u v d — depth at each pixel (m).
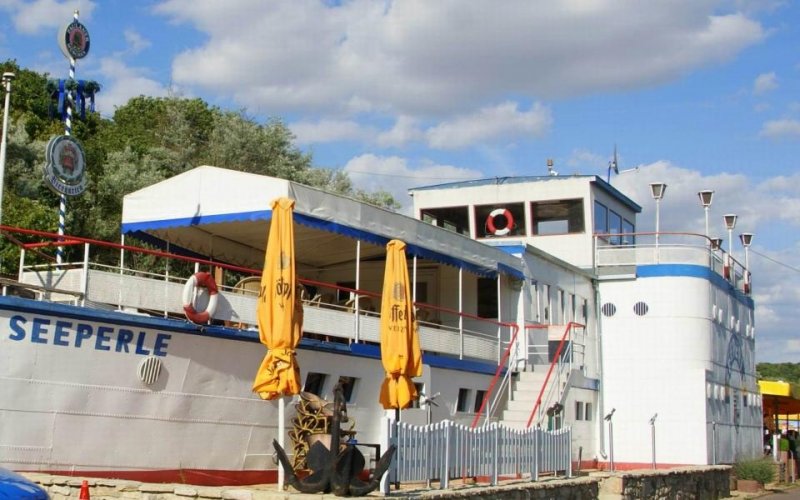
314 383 19.69
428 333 23.44
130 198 20.42
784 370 122.06
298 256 25.52
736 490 33.97
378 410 21.16
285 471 14.95
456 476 17.80
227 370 17.33
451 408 24.08
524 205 34.75
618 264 33.81
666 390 32.69
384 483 15.36
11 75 19.38
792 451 43.22
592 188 34.31
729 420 35.81
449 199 35.47
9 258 27.91
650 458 32.47
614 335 33.62
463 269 24.67
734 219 39.44
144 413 16.08
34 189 34.06
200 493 14.07
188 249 22.30
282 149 49.12
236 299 18.06
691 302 33.12
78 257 35.53
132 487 14.22
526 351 27.89
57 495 14.26
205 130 51.69
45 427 14.84
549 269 30.19
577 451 29.41
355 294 20.89
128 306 16.83
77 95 20.47
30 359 14.62
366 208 20.70
